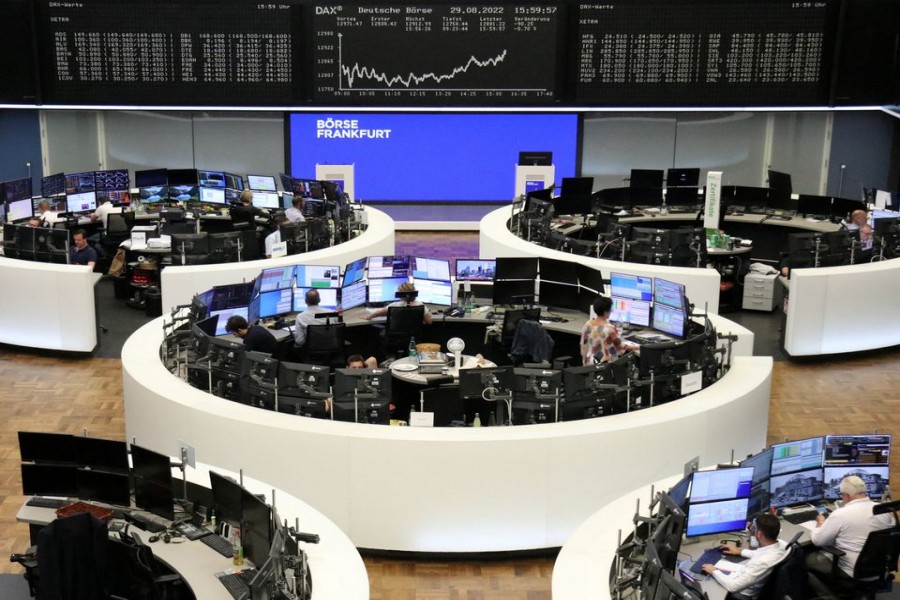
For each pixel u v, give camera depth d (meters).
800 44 15.14
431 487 7.09
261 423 7.24
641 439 7.29
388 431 7.14
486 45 15.37
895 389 10.50
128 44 15.16
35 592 6.52
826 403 10.10
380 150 17.72
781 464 6.55
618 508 6.08
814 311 11.15
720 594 5.70
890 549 6.09
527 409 7.54
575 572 5.46
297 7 15.16
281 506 6.12
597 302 8.51
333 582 5.36
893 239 12.39
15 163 17.47
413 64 15.45
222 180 15.34
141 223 14.68
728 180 17.94
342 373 7.45
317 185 14.57
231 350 8.00
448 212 17.69
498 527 7.19
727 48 15.20
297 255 11.88
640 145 17.80
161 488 6.30
